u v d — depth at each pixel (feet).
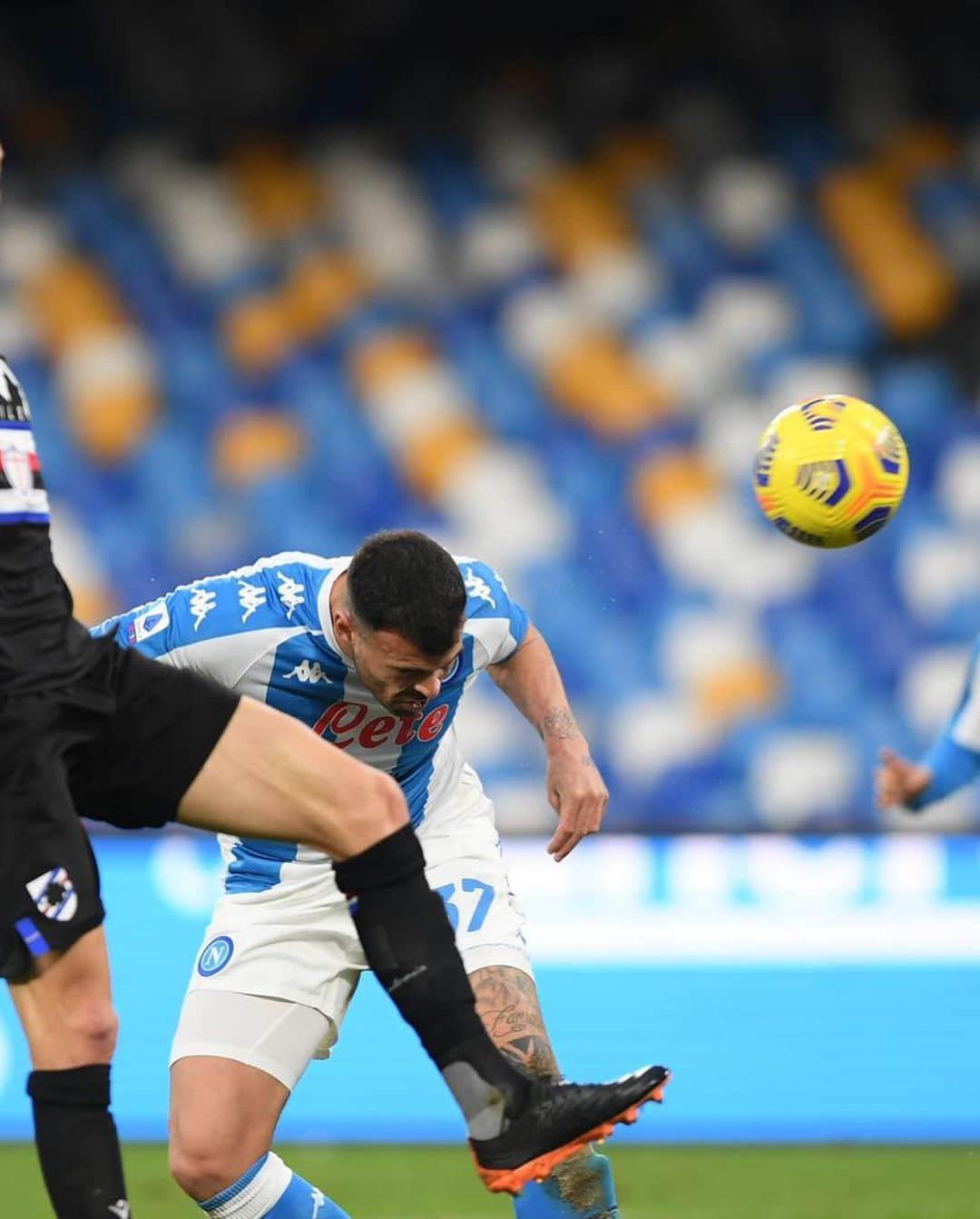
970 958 76.89
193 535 122.93
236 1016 46.34
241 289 130.11
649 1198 65.26
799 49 132.77
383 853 36.17
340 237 131.34
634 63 133.39
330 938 47.42
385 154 133.39
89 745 35.65
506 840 78.64
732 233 130.52
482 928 47.14
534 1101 35.73
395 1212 63.26
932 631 118.42
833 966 76.89
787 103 132.67
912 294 128.67
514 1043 44.55
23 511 35.53
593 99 133.49
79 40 134.62
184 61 134.41
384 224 131.44
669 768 115.24
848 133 132.05
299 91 134.41
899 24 132.36
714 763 115.14
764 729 116.06
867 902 77.36
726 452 124.47
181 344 128.47
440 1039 35.86
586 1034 76.69
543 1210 45.32
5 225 131.75
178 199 132.46
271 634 44.52
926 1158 72.02
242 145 133.80
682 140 132.46
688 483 123.44
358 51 134.21
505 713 111.34
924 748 115.55
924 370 127.34
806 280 129.29
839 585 119.34
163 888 78.54
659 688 117.39
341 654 44.42
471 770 52.47
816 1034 76.38
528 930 77.61
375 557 42.22
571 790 48.55
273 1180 45.65
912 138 131.95
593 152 132.57
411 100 134.10
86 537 122.52
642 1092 35.91
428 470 124.47
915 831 108.47
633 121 132.98
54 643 35.45
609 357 127.44
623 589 120.26
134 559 122.11
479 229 131.23
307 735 36.52
